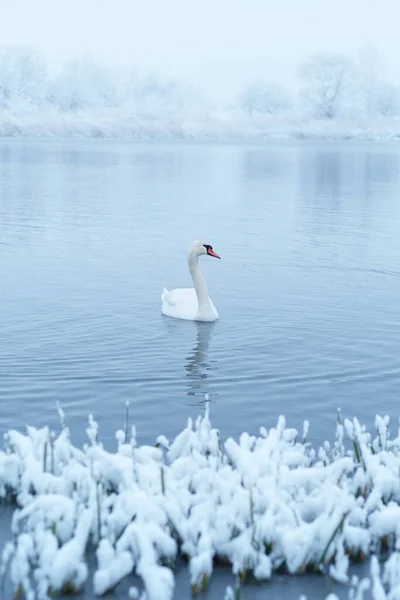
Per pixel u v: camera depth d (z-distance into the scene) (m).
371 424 9.48
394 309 14.80
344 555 6.50
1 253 19.81
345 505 6.70
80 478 6.97
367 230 24.70
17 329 12.98
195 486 7.02
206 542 6.26
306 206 31.33
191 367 11.34
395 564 6.22
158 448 7.90
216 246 21.50
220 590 6.22
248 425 9.42
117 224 25.27
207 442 7.79
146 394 10.27
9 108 112.44
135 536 6.25
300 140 118.19
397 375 11.12
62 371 10.98
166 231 23.95
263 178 45.59
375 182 43.91
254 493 6.70
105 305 14.72
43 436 7.61
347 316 14.25
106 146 86.31
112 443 8.80
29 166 51.69
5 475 7.31
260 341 12.66
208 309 13.77
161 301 15.17
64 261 18.88
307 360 11.72
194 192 36.44
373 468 7.18
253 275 17.83
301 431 9.23
